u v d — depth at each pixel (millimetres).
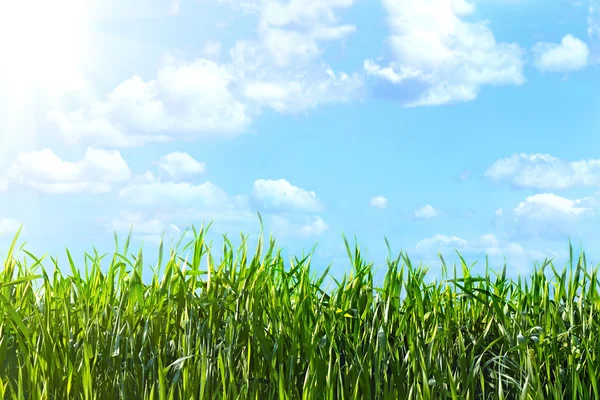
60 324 2430
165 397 2164
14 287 2586
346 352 2340
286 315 2477
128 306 2373
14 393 2023
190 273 2547
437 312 2473
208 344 2275
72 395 2156
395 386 2150
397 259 2523
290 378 2150
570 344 2299
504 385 2285
